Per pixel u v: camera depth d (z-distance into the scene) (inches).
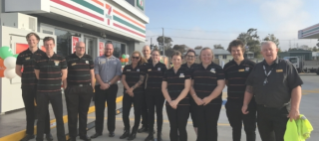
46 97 163.6
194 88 154.1
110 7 463.2
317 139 190.5
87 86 178.9
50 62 163.2
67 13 334.6
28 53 177.3
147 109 204.1
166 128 224.7
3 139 168.9
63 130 172.1
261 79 130.2
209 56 149.7
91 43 490.6
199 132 153.1
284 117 126.3
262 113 132.0
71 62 174.1
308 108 322.0
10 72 198.5
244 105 140.3
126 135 193.8
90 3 391.9
